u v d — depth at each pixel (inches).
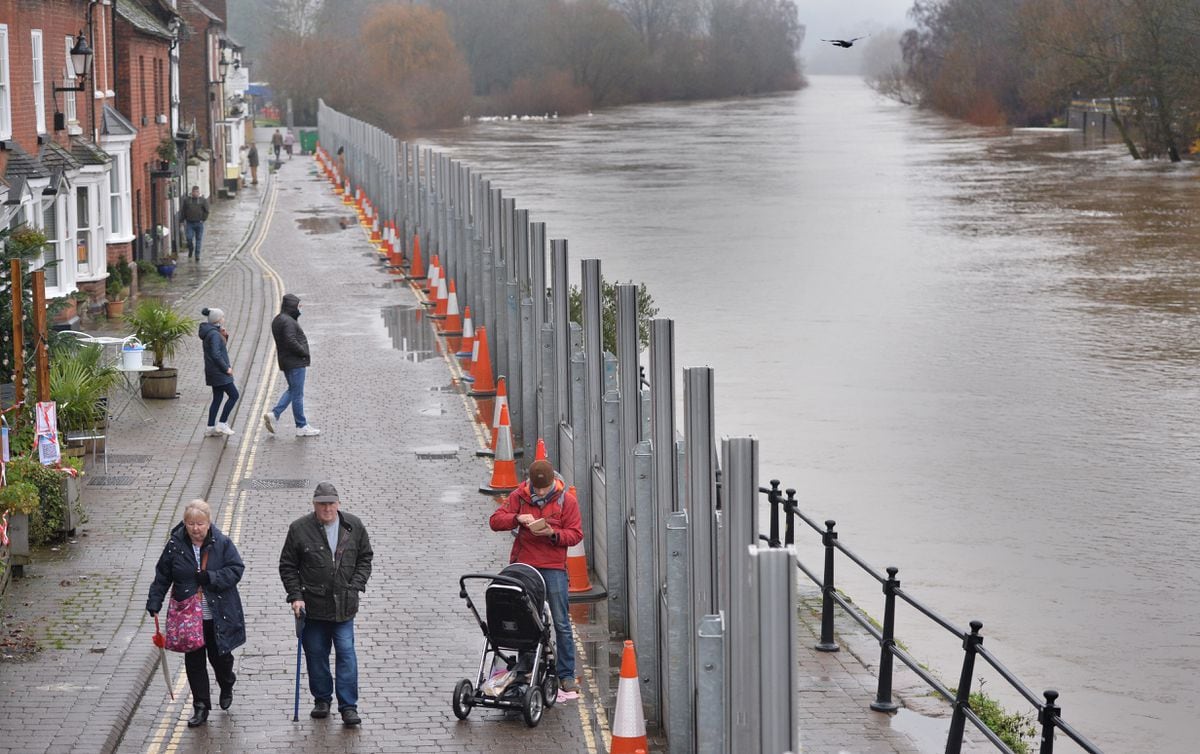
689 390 1047.0
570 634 1295.5
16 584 1502.2
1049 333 3932.1
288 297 2208.4
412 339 3038.9
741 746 882.8
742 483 890.7
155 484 1893.5
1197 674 1685.5
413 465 2052.2
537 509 1279.5
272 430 2206.0
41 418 1668.3
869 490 2475.4
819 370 3459.6
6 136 2731.3
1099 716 1562.5
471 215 3011.8
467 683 1211.9
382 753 1143.6
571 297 2682.1
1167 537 2208.4
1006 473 2581.2
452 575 1581.0
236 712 1221.1
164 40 4751.5
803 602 1603.1
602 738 1181.7
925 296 4547.2
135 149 4158.5
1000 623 1845.5
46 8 3137.3
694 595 1083.9
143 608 1435.8
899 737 1229.1
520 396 2197.3
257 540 1685.5
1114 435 2861.7
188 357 2763.3
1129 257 5398.6
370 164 5536.4
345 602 1186.0
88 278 3351.4
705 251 5546.3
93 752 1105.4
